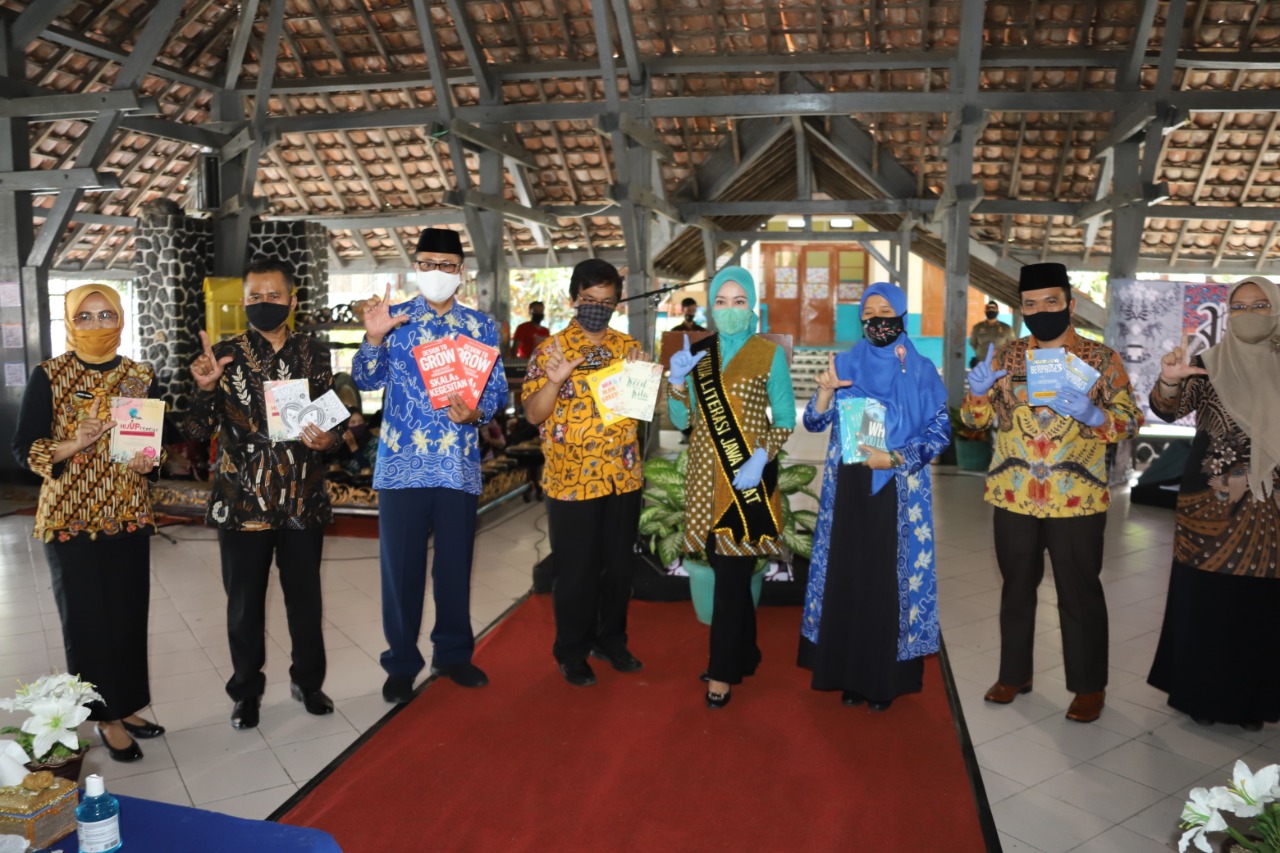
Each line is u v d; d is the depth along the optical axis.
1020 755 3.05
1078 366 3.09
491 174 9.62
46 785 1.71
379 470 3.37
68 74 8.10
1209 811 1.61
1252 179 9.77
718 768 2.91
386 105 9.71
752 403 3.29
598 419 3.42
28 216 7.75
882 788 2.79
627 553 3.62
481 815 2.62
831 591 3.26
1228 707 3.20
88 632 2.89
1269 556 3.08
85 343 2.90
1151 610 4.65
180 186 10.81
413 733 3.15
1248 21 7.79
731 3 8.52
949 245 9.09
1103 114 9.08
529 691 3.52
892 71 9.05
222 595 4.84
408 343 3.34
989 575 5.31
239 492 3.14
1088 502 3.23
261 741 3.15
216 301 8.20
